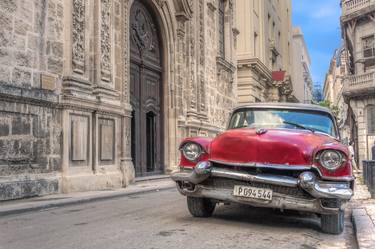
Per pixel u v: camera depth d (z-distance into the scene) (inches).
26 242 222.1
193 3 826.2
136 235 237.0
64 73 452.8
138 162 637.9
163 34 724.0
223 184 260.5
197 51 839.7
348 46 1304.1
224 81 1026.1
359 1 1223.5
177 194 464.4
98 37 507.2
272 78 1567.4
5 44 384.2
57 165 433.7
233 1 1112.2
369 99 1195.3
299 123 298.0
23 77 402.3
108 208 345.4
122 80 565.6
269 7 1652.3
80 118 465.1
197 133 812.0
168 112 729.0
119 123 542.0
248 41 1291.8
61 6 454.0
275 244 223.6
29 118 401.4
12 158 379.9
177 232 245.4
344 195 234.7
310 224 281.1
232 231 251.3
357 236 244.1
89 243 218.4
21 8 402.6
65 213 319.6
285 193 246.2
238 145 257.4
